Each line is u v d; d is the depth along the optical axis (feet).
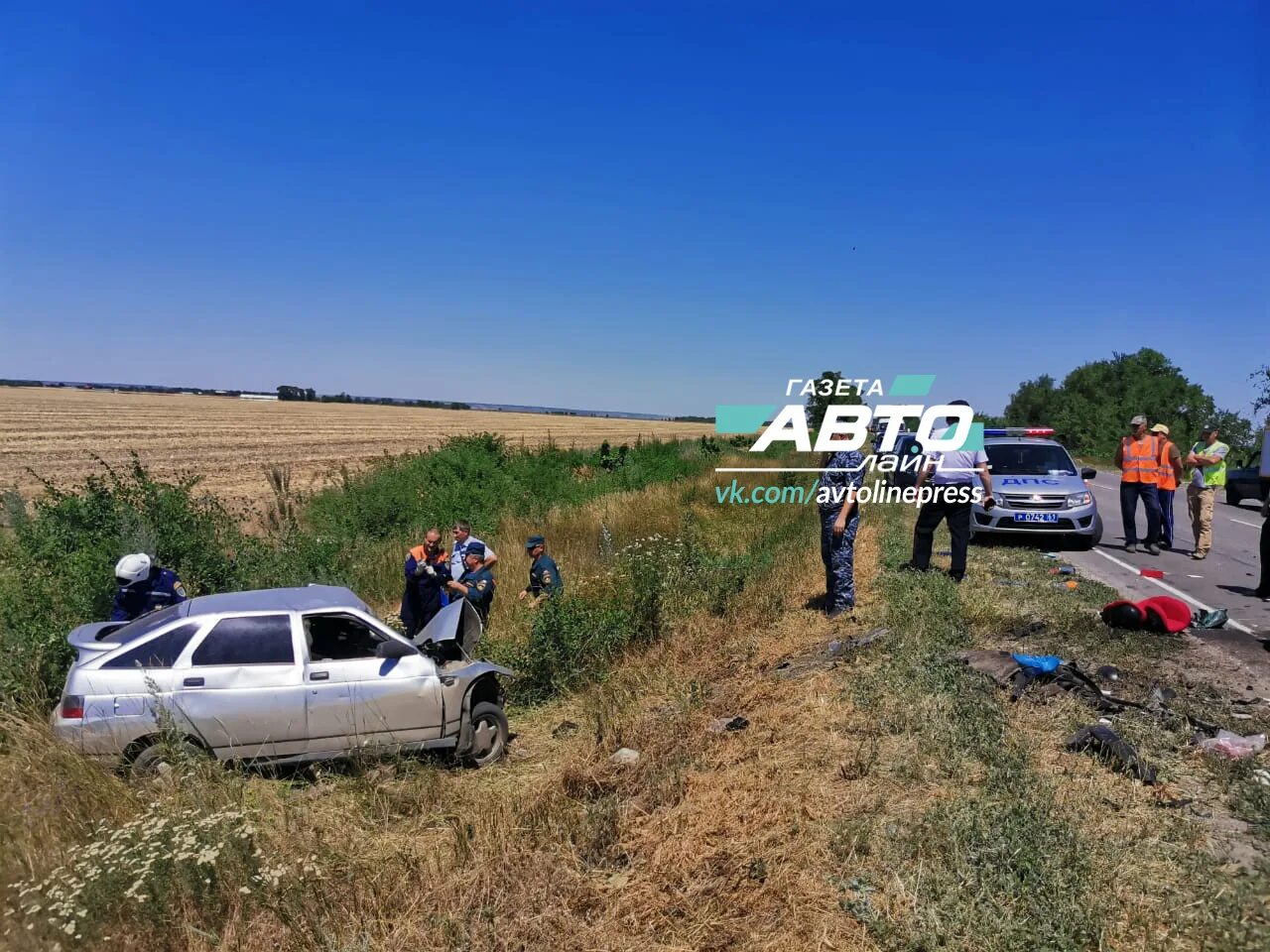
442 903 12.98
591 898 13.04
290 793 18.33
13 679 21.21
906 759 16.25
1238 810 13.76
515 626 30.50
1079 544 43.47
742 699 21.50
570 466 82.64
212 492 83.46
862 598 30.14
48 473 95.81
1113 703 18.52
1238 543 46.01
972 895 12.00
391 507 53.52
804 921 11.84
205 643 19.11
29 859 13.16
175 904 12.52
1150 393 158.71
